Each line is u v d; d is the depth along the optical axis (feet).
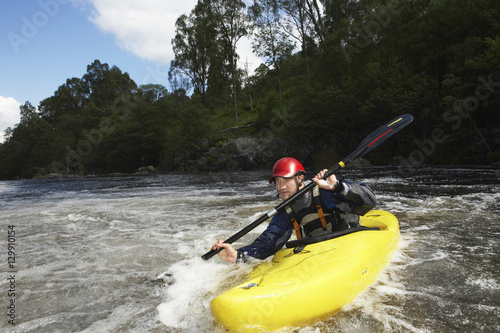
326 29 104.37
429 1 74.84
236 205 23.70
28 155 198.39
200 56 146.20
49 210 25.23
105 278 9.91
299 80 92.79
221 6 123.13
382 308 6.89
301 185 8.46
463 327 6.10
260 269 7.99
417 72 75.10
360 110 73.36
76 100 229.66
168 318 7.13
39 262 11.78
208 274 9.78
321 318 6.50
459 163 61.36
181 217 19.70
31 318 7.43
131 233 15.90
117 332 6.64
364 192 7.79
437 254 10.23
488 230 13.00
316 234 8.47
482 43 56.95
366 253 7.86
